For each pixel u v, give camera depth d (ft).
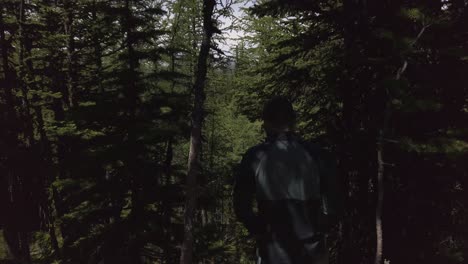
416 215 24.13
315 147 5.90
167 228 43.32
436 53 22.20
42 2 49.16
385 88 20.79
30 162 51.24
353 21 25.80
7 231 49.19
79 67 51.11
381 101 24.90
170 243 43.21
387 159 23.91
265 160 5.72
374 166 25.38
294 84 33.32
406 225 24.62
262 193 5.65
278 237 5.52
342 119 28.63
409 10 20.33
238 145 78.95
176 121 43.75
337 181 5.91
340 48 29.50
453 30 22.38
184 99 43.98
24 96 51.62
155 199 42.14
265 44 50.93
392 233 24.89
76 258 42.70
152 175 42.50
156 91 47.19
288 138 5.89
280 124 5.94
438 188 23.70
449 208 24.16
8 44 51.75
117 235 41.14
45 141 52.54
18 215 50.14
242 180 5.87
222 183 44.93
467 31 22.56
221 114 71.26
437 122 23.70
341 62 27.22
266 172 5.65
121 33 44.96
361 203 26.14
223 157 81.71
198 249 44.75
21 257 49.42
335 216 5.78
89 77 52.90
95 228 45.03
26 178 52.60
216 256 47.06
